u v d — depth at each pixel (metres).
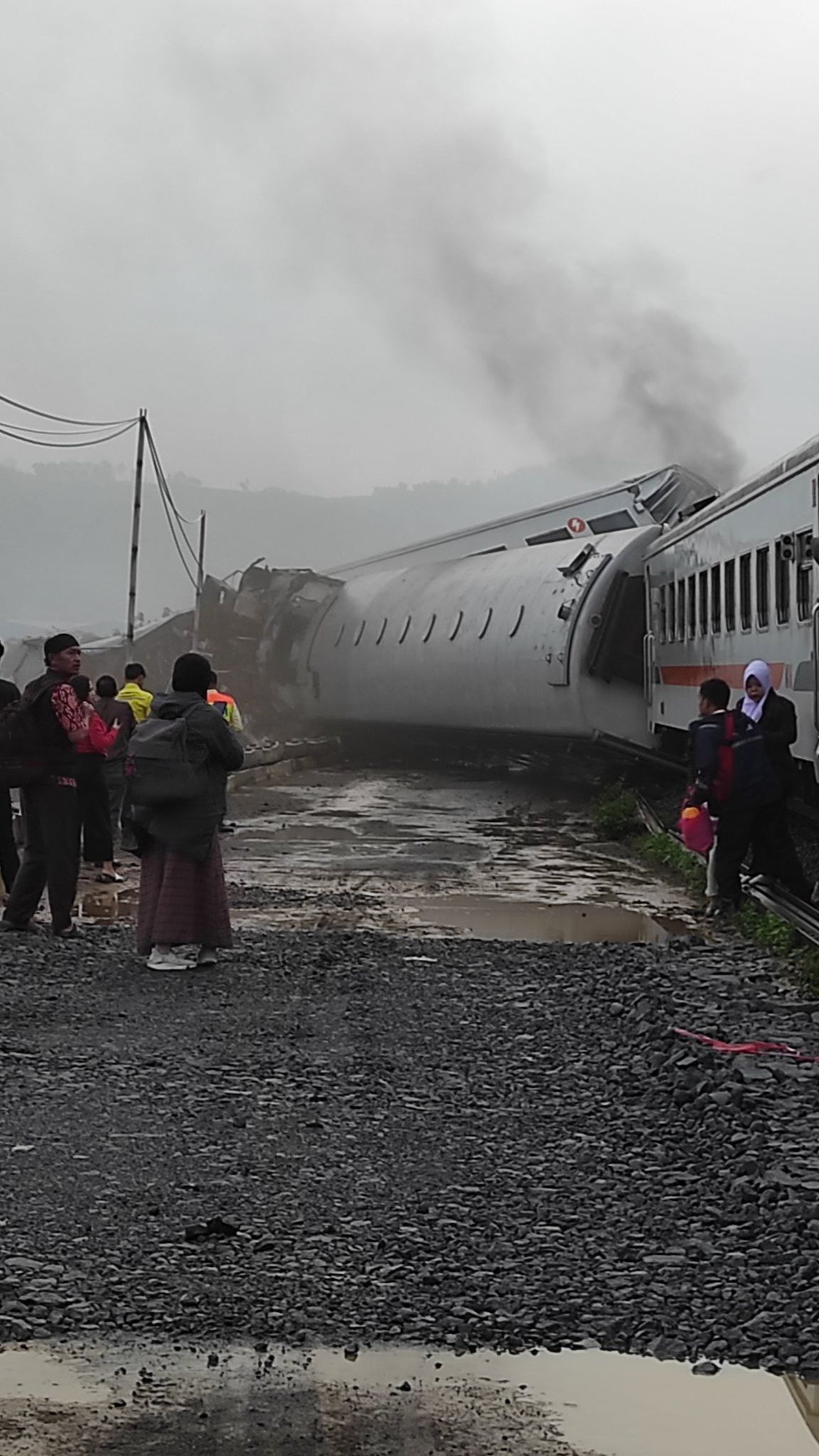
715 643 19.64
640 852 19.22
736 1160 6.76
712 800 13.99
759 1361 4.82
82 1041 9.09
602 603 25.69
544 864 18.34
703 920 14.12
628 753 25.81
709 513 20.14
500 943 12.57
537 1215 6.15
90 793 16.34
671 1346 4.91
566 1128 7.41
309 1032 9.38
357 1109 7.70
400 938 12.95
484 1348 4.90
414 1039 9.23
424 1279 5.42
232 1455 4.16
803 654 14.64
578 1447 4.27
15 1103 7.72
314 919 14.11
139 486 35.72
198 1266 5.52
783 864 14.20
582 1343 4.95
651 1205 6.29
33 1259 5.54
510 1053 8.89
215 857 11.48
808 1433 4.36
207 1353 4.80
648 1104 7.81
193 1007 10.10
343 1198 6.33
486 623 29.34
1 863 14.24
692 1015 9.77
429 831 22.12
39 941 12.51
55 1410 4.41
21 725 12.57
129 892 15.86
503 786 30.06
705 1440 4.32
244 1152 6.94
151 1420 4.36
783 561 15.59
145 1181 6.50
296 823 23.16
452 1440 4.29
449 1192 6.44
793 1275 5.48
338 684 37.06
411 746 36.62
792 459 15.42
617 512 32.53
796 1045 9.00
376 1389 4.58
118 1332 4.95
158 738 11.21
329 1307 5.17
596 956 11.98
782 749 14.03
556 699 26.28
